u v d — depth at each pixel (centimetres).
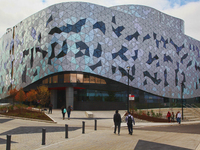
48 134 1514
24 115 2683
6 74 6706
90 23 4888
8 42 6769
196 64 7481
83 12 4881
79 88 4928
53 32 4797
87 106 4847
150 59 5731
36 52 5138
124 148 1086
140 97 5484
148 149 1073
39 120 2380
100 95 5003
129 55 5312
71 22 4766
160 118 3625
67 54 4644
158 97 5862
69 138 1369
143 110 3878
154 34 5988
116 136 1488
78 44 4709
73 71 4672
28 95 3662
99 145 1150
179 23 7106
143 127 2331
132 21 5531
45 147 1094
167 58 6253
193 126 2730
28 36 5541
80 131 1697
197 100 7344
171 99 6197
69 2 4866
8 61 6631
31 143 1200
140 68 5469
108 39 5050
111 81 5034
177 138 1481
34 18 5372
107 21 5112
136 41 5509
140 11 5950
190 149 1090
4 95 6706
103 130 1838
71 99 4659
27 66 5431
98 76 4909
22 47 5784
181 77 6644
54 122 2292
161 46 6131
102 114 3622
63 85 4653
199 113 4878
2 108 3148
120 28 5291
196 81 7331
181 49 6862
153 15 6106
